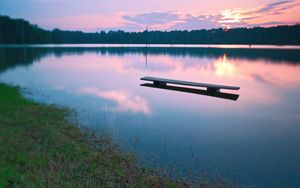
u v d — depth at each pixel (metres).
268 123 6.82
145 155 4.81
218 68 20.81
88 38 112.75
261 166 4.43
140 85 13.23
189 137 5.82
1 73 18.56
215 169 4.33
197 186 3.83
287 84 12.81
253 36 82.94
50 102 9.33
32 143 5.07
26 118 6.77
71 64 25.97
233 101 9.33
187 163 4.54
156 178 3.99
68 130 6.04
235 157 4.78
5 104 8.26
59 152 4.73
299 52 37.56
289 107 8.41
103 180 3.86
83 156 4.62
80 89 12.27
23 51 49.50
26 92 11.32
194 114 7.73
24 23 85.31
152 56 37.00
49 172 3.97
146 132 6.14
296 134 5.99
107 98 10.16
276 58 28.67
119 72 19.27
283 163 4.53
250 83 13.32
